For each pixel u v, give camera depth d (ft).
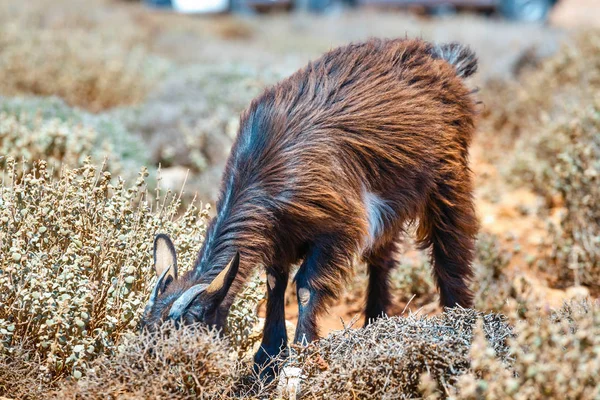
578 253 83.05
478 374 48.65
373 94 63.36
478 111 74.28
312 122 60.75
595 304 56.29
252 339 67.92
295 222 59.41
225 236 58.13
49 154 94.38
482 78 164.25
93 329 57.41
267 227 59.06
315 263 60.49
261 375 60.49
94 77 164.96
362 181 62.08
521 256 92.32
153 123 134.21
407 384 51.21
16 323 56.24
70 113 113.09
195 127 131.13
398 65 66.49
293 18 304.09
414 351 50.98
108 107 162.91
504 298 75.72
